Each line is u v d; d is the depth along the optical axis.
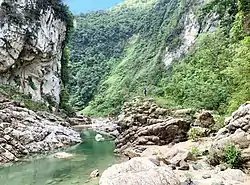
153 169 10.20
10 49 37.66
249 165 11.79
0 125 21.02
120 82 79.75
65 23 51.50
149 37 92.88
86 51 105.12
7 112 22.98
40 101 42.16
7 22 37.50
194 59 37.31
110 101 69.06
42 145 21.95
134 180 9.52
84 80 91.12
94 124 44.12
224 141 12.91
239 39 27.89
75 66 97.94
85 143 25.08
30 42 40.56
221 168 12.25
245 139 12.43
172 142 18.47
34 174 15.08
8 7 38.25
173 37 68.25
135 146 18.73
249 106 13.14
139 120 20.02
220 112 23.89
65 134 25.70
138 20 115.44
